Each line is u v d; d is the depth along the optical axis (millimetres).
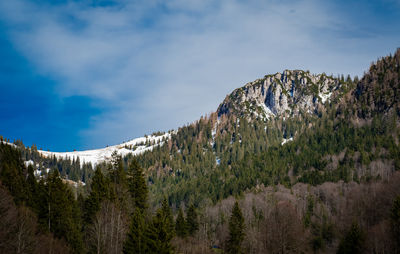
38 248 49594
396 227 82750
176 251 70688
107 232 54844
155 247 45938
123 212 63281
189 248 80438
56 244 54312
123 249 48875
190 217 99875
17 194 65750
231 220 85250
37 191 71375
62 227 59375
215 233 118062
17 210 54688
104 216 58531
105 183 67438
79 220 64688
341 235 116750
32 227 53531
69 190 71000
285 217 101062
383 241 84500
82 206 71688
